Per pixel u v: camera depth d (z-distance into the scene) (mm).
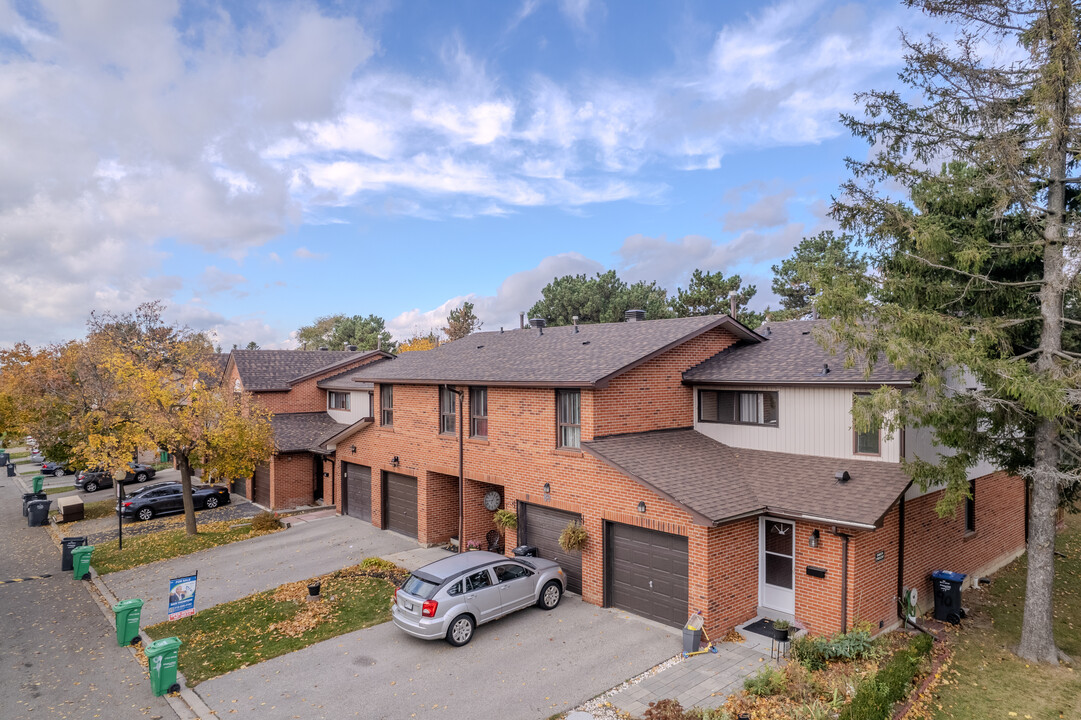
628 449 15055
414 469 21781
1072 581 17422
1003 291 12172
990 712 10062
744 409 16688
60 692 11453
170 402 22828
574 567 15977
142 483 37281
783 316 38719
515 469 17578
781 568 13680
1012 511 19578
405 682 11117
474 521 20344
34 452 54719
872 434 13984
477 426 19453
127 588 17688
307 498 29297
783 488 13742
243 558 20188
